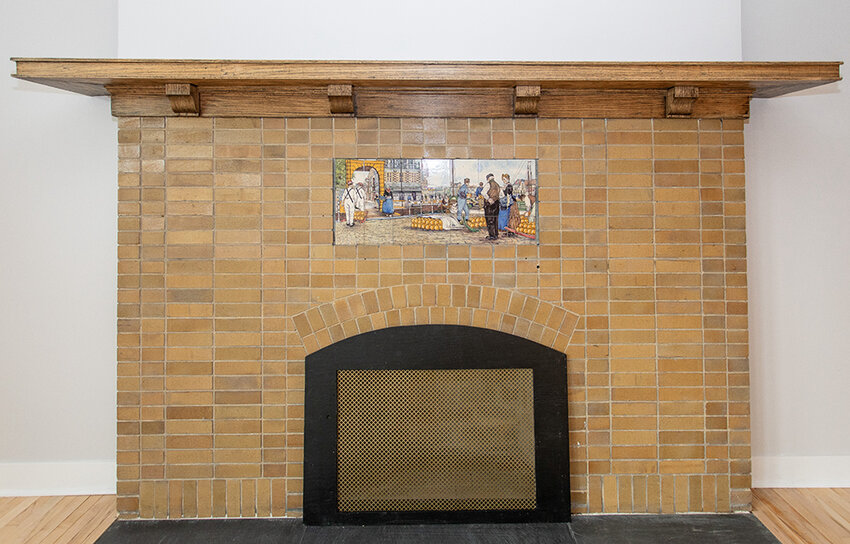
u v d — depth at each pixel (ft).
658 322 8.42
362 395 8.20
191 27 8.44
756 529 7.86
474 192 8.36
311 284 8.32
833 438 9.37
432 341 8.24
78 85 8.01
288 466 8.29
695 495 8.36
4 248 9.11
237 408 8.29
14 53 9.14
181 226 8.28
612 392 8.38
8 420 9.11
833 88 9.35
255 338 8.29
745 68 7.64
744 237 8.45
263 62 7.51
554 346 8.39
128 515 8.23
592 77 7.64
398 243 8.35
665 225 8.43
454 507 8.13
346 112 8.25
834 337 9.37
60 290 9.15
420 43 8.55
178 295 8.27
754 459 9.32
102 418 9.20
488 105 8.34
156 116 8.25
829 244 9.37
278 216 8.32
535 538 7.66
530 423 8.21
